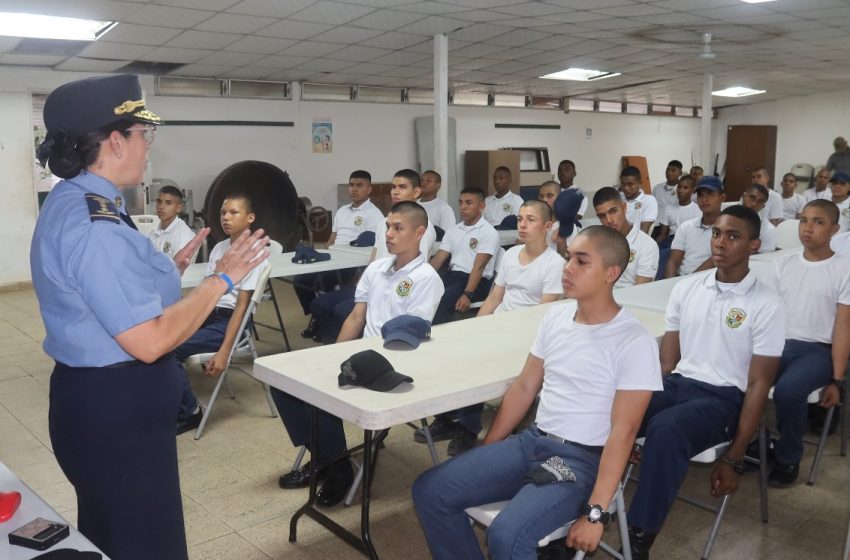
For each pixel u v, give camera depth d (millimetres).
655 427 2383
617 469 1947
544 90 11875
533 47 8102
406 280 3186
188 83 8797
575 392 2131
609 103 13859
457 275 5270
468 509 2062
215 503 3000
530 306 3467
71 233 1491
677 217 6879
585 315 2170
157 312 1543
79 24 6090
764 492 2822
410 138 11117
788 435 3004
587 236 2117
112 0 5336
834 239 4438
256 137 9508
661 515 2314
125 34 6422
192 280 4203
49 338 1583
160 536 1704
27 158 7773
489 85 11031
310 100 9938
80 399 1558
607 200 4160
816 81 11898
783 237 5449
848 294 3117
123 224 1568
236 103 9273
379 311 3248
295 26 6535
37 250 1544
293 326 6062
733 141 15148
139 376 1590
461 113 11727
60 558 1220
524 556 1859
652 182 14945
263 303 6977
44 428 3850
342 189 10367
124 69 8008
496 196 7750
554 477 1974
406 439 3664
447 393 2104
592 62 9305
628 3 6129
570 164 8195
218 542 2686
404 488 3125
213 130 9117
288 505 2979
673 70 10242
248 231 1704
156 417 1638
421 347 2617
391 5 5914
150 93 8547
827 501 3002
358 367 2145
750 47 8500
